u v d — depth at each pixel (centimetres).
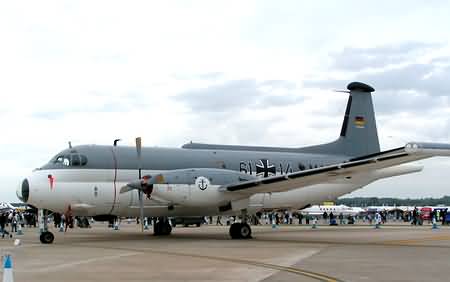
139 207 2342
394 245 1962
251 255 1571
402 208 8088
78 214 2283
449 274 1148
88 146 2314
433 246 1916
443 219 4575
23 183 2172
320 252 1666
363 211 7494
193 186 2211
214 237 2480
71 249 1828
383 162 2014
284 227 4044
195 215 2469
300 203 2764
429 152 1803
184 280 1069
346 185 2905
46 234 2142
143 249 1808
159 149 2475
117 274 1161
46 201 2158
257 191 2280
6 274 780
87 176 2239
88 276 1133
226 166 2591
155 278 1098
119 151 2356
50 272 1202
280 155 2822
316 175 2133
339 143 3042
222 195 2262
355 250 1736
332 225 4725
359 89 3139
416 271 1198
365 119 3141
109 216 2369
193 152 2559
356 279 1073
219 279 1079
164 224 2678
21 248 1889
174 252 1684
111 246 1953
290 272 1181
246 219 2372
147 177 2191
